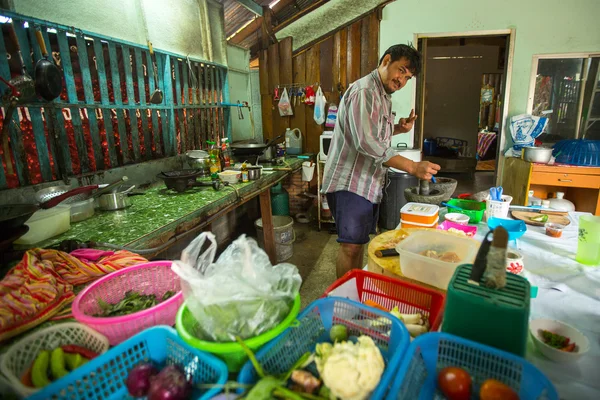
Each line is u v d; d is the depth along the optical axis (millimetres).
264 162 3750
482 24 3758
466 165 6438
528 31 3682
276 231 3270
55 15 1973
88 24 2180
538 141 3930
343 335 849
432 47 7168
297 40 4180
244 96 4426
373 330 857
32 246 1473
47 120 1985
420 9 3816
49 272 1072
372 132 1844
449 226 1634
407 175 3762
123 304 1039
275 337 759
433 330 899
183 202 2160
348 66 4086
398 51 1855
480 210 1855
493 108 7363
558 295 1102
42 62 1787
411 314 1016
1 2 1705
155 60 2768
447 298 791
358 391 630
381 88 1969
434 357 772
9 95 1646
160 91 2650
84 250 1286
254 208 4578
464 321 765
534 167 3393
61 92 1991
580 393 732
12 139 1809
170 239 1758
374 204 2230
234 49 4117
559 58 3709
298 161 3891
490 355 712
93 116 2256
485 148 7312
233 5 3707
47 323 959
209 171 3008
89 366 697
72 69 2107
